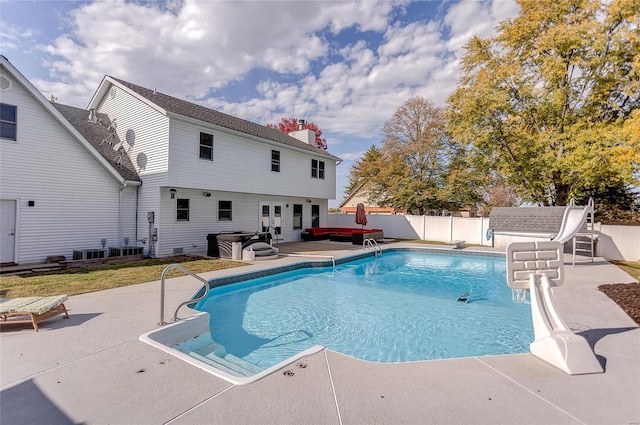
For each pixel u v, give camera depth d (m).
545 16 14.96
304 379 3.13
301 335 5.71
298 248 15.16
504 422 2.44
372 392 2.89
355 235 16.58
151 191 12.39
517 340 5.40
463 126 17.22
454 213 29.69
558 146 15.47
